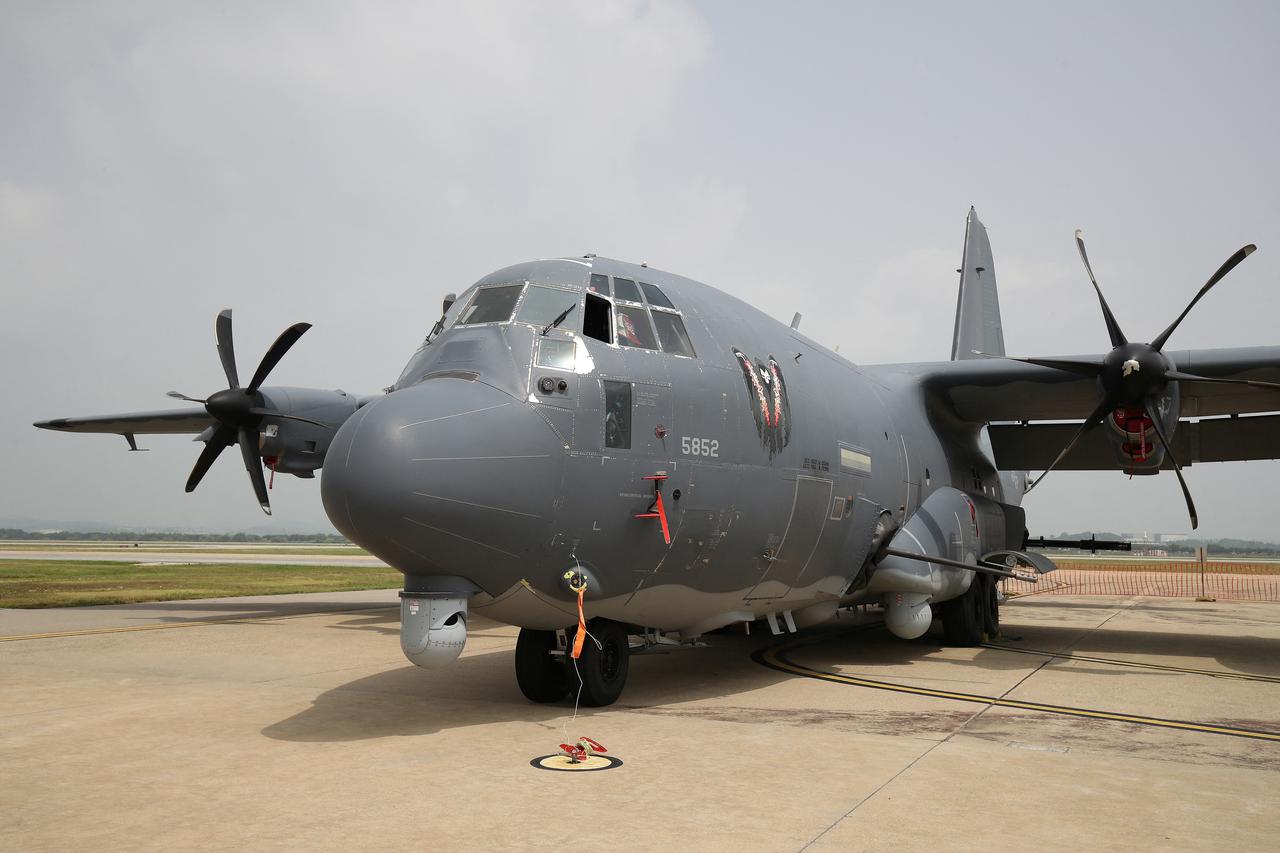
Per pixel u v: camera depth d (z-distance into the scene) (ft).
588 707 27.99
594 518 25.30
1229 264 36.81
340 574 122.83
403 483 22.54
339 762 20.77
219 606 67.62
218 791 18.35
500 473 23.65
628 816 16.74
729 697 30.12
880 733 24.34
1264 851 14.98
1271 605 79.25
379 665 37.04
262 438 52.95
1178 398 40.65
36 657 39.58
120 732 24.20
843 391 37.19
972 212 65.41
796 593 33.94
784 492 30.86
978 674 35.94
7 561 165.68
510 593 25.09
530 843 15.16
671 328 28.91
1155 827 16.28
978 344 63.93
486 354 25.75
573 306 26.94
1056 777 19.79
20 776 19.61
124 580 102.06
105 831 15.79
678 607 29.01
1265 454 49.03
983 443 55.21
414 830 15.84
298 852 14.67
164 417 62.85
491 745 22.53
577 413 25.29
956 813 17.04
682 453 27.22
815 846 15.11
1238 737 24.32
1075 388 45.27
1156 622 60.29
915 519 41.27
